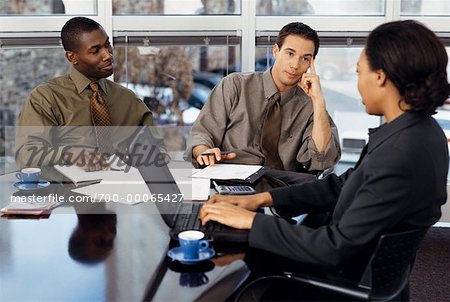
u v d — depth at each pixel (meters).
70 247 1.37
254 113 2.53
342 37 3.41
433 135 1.25
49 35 3.31
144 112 2.63
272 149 2.47
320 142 2.31
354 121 3.60
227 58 3.45
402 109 1.25
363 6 3.44
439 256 3.09
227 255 1.32
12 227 1.51
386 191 1.18
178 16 3.38
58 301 1.09
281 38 2.42
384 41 1.22
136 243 1.39
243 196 1.63
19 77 3.39
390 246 1.22
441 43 1.22
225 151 2.53
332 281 1.29
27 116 2.37
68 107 2.44
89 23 2.41
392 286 1.32
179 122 3.54
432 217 1.27
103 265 1.26
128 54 3.38
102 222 1.56
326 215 1.68
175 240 1.41
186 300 1.09
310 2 3.42
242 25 3.37
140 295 1.11
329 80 3.52
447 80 1.23
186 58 3.44
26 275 1.20
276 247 1.29
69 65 3.41
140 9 3.39
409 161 1.18
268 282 1.37
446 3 3.42
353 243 1.21
